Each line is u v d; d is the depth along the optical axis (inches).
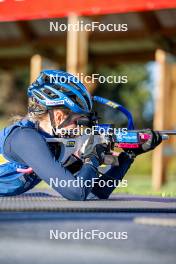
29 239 209.2
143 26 1316.4
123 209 318.7
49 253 183.9
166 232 236.1
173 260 173.3
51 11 1143.0
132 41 1378.0
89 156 422.6
